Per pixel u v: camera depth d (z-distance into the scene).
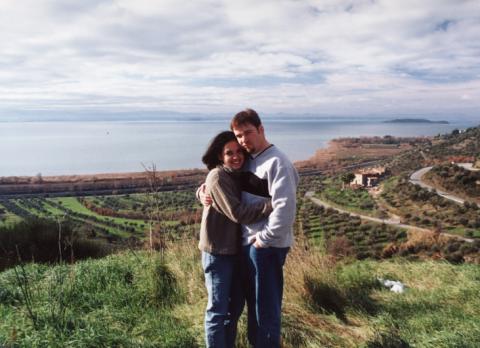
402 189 68.81
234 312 2.80
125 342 2.89
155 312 3.59
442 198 59.47
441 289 4.71
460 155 99.19
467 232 41.69
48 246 7.55
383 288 5.00
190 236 5.23
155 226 5.43
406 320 3.71
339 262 6.34
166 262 4.50
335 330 3.47
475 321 3.47
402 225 47.44
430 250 24.67
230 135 2.65
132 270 4.50
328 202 68.62
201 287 4.03
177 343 2.96
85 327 3.13
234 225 2.66
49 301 3.62
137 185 99.94
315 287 4.11
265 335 2.62
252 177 2.56
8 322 3.17
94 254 7.89
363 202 65.44
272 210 2.49
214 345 2.60
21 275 4.53
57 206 73.31
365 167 129.88
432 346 3.02
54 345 2.78
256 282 2.62
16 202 79.94
